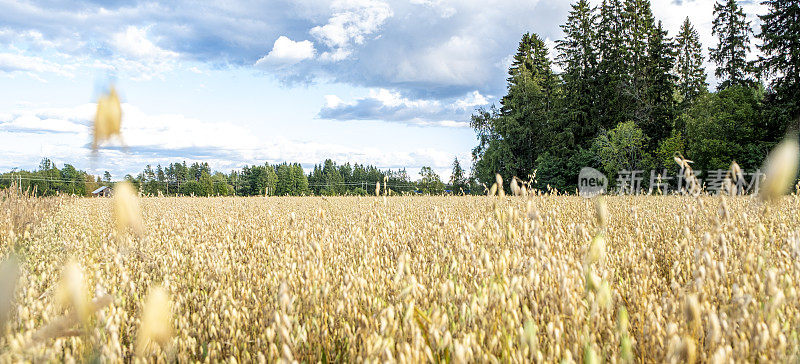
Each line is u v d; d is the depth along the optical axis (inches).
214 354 87.8
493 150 1822.1
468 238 134.6
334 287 124.3
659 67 1795.0
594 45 1888.5
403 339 75.0
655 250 172.1
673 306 83.0
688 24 1984.5
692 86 1948.8
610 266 135.2
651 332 82.7
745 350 71.4
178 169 5059.1
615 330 81.2
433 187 2192.4
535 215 102.7
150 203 539.5
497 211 108.1
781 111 1346.0
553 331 76.4
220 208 404.8
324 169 5344.5
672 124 1765.5
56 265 143.4
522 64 2065.7
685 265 131.6
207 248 201.3
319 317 101.3
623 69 1792.6
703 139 1435.8
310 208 436.5
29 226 276.2
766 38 1438.2
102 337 76.4
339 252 175.0
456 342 68.2
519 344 78.3
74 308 30.8
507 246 110.3
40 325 88.8
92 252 156.3
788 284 87.7
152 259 162.2
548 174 1733.5
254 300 117.9
